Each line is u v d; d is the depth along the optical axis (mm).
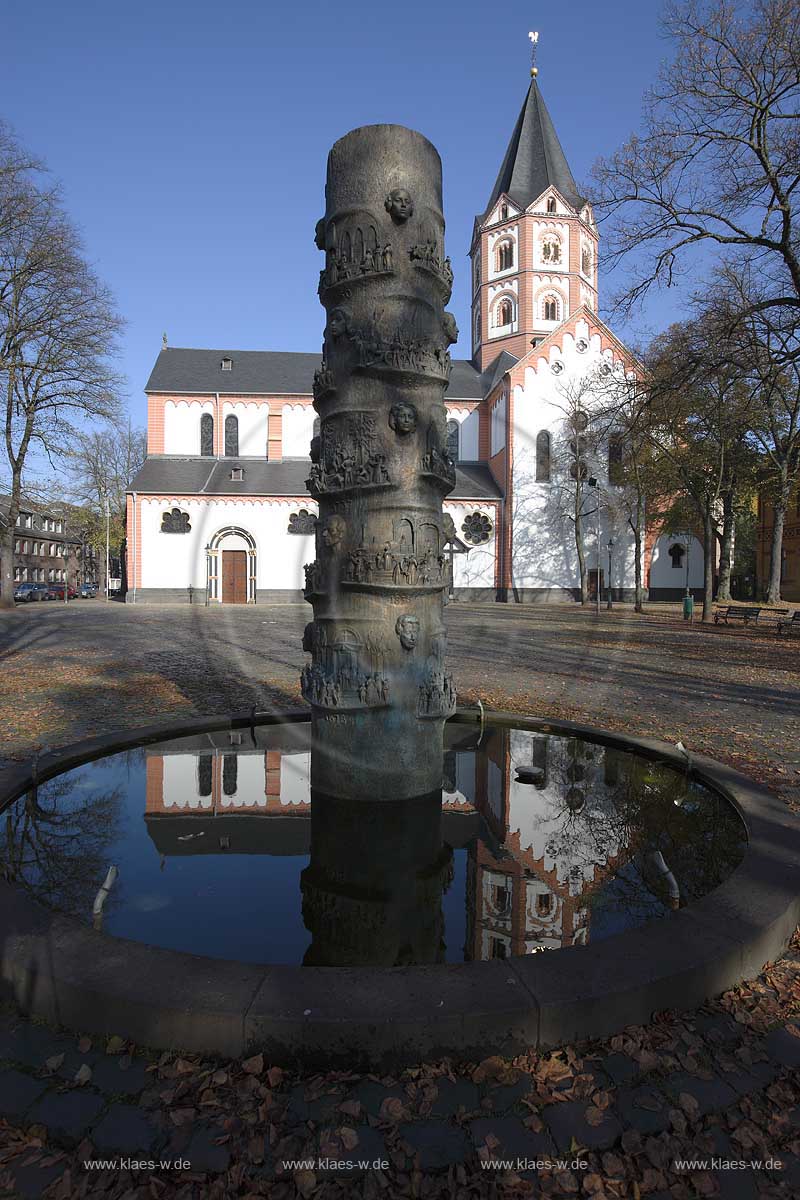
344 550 4629
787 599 40719
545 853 4117
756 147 16203
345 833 4473
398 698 4527
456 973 2498
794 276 16484
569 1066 2309
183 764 5770
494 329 45625
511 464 40125
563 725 6809
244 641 18031
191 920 3340
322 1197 1876
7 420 30234
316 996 2350
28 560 61750
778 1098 2240
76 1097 2186
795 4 14883
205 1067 2277
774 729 7797
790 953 3039
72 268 28406
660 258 17656
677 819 4656
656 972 2549
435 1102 2164
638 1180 1947
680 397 19844
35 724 7750
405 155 4602
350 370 4637
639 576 33031
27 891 3611
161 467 41188
